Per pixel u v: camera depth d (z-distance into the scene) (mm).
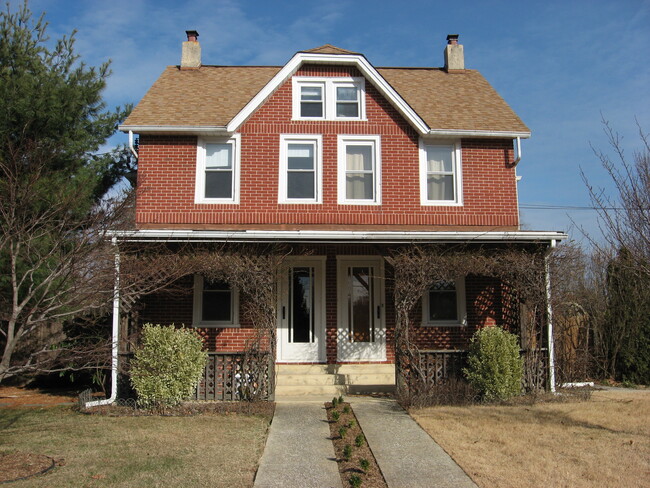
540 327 12172
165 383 10422
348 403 11070
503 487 6406
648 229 9969
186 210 13773
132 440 8359
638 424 9258
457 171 14430
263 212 13859
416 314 14344
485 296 14445
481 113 15156
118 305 11180
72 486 6359
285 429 9062
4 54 13344
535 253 12273
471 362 11422
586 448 7875
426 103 15578
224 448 7949
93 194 14414
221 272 11391
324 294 14258
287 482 6621
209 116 14383
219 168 14188
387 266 14414
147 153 14016
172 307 13977
